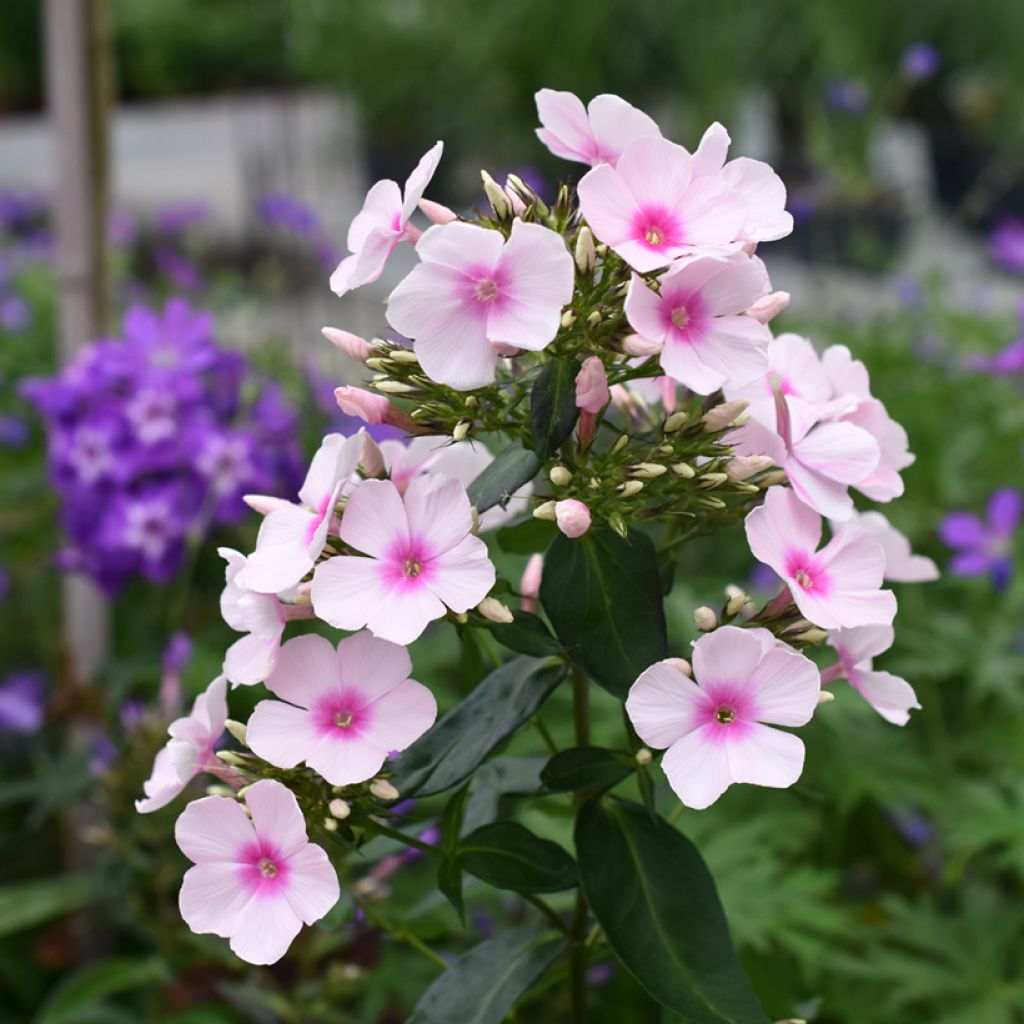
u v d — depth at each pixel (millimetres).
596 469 343
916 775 594
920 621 672
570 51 1856
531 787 390
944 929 542
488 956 377
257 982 523
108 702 620
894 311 1081
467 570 320
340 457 320
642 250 316
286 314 1157
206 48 2979
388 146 1885
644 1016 512
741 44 1800
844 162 1671
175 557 646
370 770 320
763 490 348
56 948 615
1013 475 819
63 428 654
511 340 312
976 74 2119
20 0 3068
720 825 552
